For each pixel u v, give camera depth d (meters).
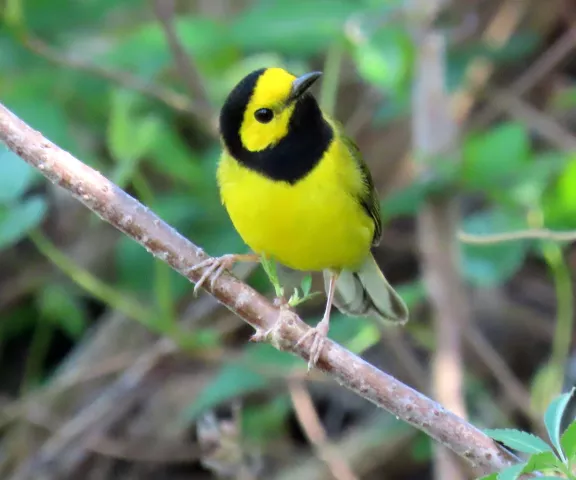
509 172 10.67
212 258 6.90
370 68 12.29
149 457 12.66
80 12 13.69
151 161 12.61
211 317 13.28
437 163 10.84
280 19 12.46
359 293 9.87
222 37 12.77
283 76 7.90
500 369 11.58
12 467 13.18
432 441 10.41
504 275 11.13
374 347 13.41
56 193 14.47
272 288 12.64
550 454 4.95
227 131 8.02
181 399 13.09
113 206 6.82
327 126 8.23
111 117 12.29
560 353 11.26
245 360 10.80
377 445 12.32
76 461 12.70
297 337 6.59
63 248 14.26
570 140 13.49
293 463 12.51
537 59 15.08
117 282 13.67
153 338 13.38
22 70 13.08
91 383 13.33
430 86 11.96
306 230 7.95
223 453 9.41
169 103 12.54
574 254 13.23
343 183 8.01
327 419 13.31
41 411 13.02
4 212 8.91
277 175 7.82
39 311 14.22
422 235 11.33
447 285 10.99
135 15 15.38
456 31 13.85
